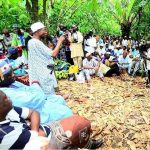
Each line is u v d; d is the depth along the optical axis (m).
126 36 17.08
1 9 11.27
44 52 5.00
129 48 15.27
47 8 12.09
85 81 9.70
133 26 19.06
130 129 5.44
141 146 4.86
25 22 11.62
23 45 9.84
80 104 6.88
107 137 5.09
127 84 9.86
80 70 9.82
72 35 10.62
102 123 5.68
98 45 12.99
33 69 5.01
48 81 5.09
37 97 3.64
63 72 9.87
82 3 14.31
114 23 21.50
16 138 2.64
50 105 3.76
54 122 3.12
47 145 2.82
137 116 6.14
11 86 3.79
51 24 13.02
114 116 6.11
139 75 11.85
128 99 7.56
